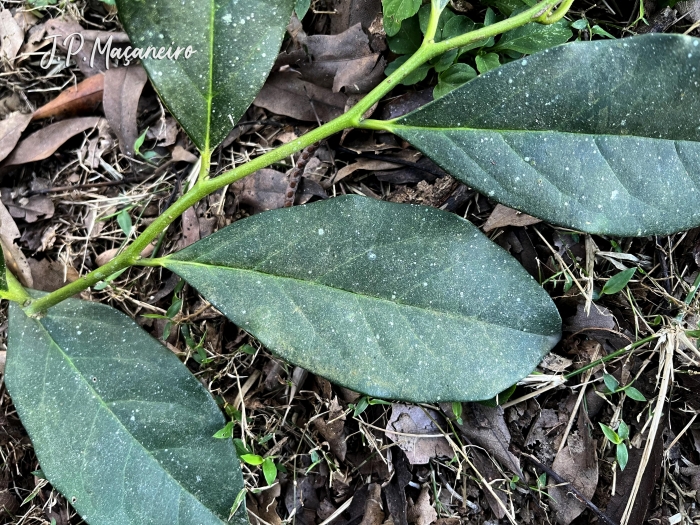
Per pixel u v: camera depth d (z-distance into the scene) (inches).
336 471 10.8
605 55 8.0
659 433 10.3
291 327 8.3
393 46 10.4
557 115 8.2
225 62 8.4
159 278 11.5
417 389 8.3
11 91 12.1
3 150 11.8
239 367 11.2
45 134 12.0
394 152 11.0
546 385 10.4
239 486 8.7
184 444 8.8
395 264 8.5
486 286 8.5
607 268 10.8
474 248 8.5
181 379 8.9
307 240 8.5
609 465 10.4
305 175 11.2
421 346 8.4
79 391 8.9
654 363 10.6
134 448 8.7
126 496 8.6
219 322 11.2
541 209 8.2
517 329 8.4
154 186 11.8
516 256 10.8
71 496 8.5
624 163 8.2
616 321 10.5
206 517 8.6
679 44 7.9
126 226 11.3
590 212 8.2
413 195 10.8
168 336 11.3
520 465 10.6
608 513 10.3
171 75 8.3
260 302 8.4
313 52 10.9
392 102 10.8
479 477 10.5
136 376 8.9
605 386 10.5
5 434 11.2
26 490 11.3
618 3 10.8
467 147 8.2
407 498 10.9
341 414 10.6
